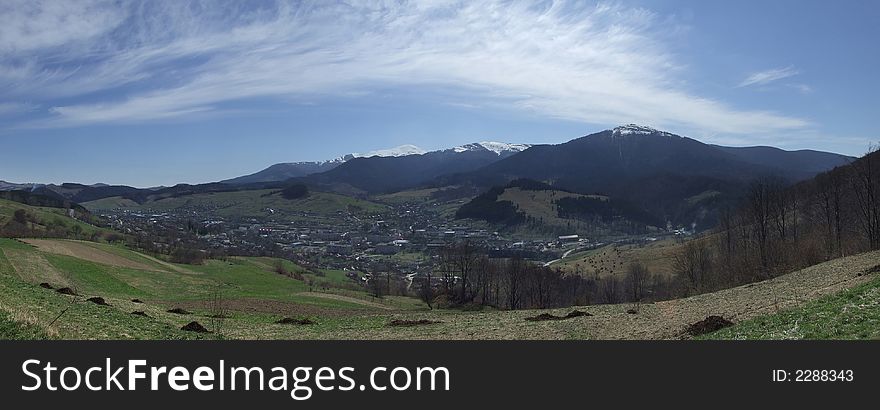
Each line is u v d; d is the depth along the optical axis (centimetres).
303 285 11088
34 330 2411
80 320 3136
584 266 17125
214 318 5212
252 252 16150
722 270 8869
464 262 10944
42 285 5112
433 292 10838
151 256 11244
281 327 5041
